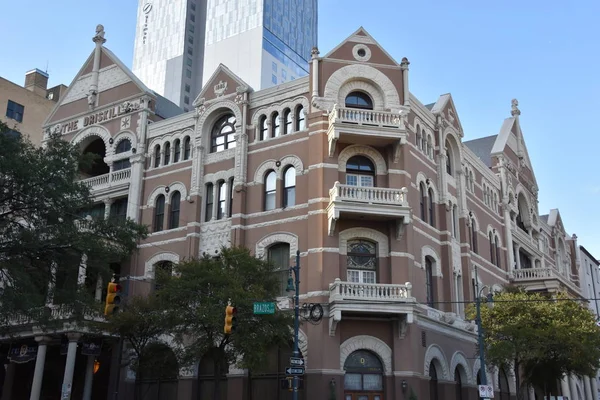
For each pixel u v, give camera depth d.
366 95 39.81
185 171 43.75
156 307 32.31
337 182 35.66
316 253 35.97
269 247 38.69
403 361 34.66
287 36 154.50
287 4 157.00
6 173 27.83
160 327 32.31
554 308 38.78
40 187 28.84
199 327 31.31
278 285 33.62
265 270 33.22
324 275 35.38
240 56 145.38
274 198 39.56
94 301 30.22
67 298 29.05
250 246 39.19
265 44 145.00
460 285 44.06
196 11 163.62
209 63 150.00
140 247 44.00
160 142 46.00
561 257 73.56
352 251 36.97
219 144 43.31
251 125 41.72
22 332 40.31
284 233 38.03
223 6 152.62
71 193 29.95
